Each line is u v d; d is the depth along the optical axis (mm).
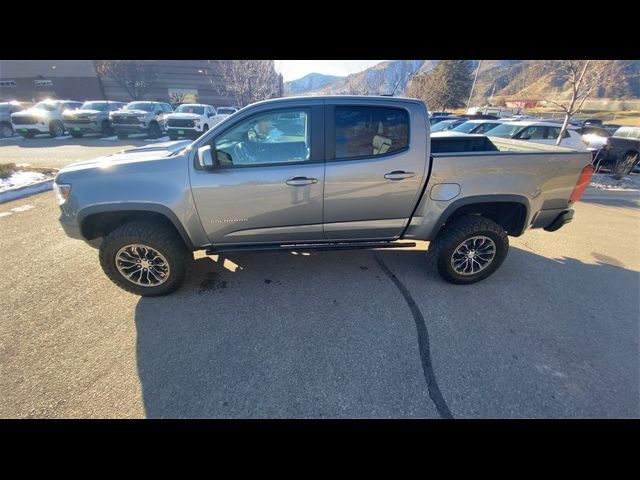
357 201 2814
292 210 2787
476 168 2830
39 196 6051
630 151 9453
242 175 2627
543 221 3166
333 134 2688
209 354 2312
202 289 3100
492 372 2189
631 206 6348
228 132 2633
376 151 2738
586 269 3660
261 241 2947
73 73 31547
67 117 14141
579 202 6621
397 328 2598
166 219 2838
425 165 2783
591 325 2689
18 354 2293
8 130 15680
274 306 2857
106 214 2824
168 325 2604
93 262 3598
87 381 2082
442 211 2932
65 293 3016
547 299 3045
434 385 2086
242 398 1983
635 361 2312
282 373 2160
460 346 2418
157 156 2840
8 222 4723
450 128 12680
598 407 1958
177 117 13438
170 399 1970
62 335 2482
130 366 2201
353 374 2160
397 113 2734
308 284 3205
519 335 2549
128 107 15250
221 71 27781
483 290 3172
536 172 2904
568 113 8516
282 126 2682
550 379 2143
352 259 3725
